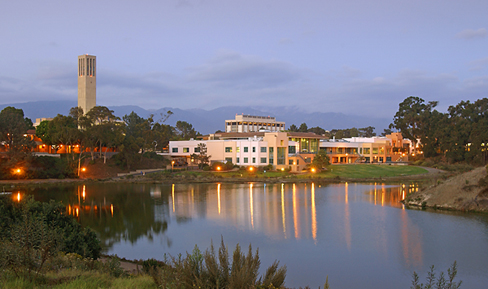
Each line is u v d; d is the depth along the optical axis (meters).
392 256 40.09
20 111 146.88
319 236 48.09
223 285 16.48
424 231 50.09
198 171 122.25
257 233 49.69
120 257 38.91
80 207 67.62
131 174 114.31
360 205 70.56
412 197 73.81
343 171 129.50
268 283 17.39
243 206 69.50
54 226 31.41
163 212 63.56
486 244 43.97
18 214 30.47
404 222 55.50
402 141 185.62
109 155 125.38
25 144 99.25
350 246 43.75
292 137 146.00
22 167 97.50
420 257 39.72
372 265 37.44
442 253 40.91
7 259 17.12
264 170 124.06
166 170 120.94
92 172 108.69
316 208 67.56
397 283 33.00
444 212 62.75
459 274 34.94
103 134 114.56
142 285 18.62
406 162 166.12
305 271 35.78
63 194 81.25
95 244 33.75
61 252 26.47
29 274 16.88
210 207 68.31
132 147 120.25
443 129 159.62
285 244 44.53
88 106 184.75
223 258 17.39
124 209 65.94
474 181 67.62
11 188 86.50
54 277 18.16
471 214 60.66
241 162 130.75
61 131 106.38
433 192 71.88
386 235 48.34
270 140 129.38
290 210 65.62
